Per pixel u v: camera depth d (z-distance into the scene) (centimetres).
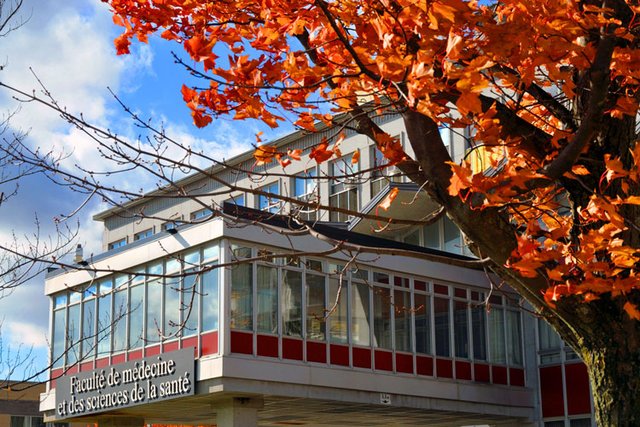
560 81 684
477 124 647
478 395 2759
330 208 686
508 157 692
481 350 2812
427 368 2645
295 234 709
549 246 636
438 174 641
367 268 2558
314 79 634
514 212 713
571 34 557
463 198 633
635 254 643
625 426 659
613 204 590
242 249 2284
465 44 544
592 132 596
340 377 2416
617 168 577
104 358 2583
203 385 2238
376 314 2552
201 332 2278
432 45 556
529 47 562
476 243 652
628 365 663
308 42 663
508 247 643
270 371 2270
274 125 655
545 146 675
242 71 615
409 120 646
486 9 595
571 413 2783
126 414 2678
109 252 2625
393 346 2570
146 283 2484
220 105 651
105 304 2625
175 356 2308
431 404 2631
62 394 2681
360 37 597
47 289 2820
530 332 2928
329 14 579
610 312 661
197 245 2319
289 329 2338
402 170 678
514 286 701
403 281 2650
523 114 743
